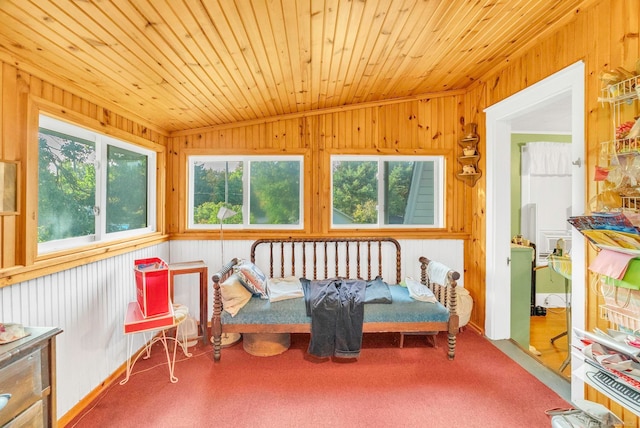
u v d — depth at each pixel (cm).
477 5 178
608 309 165
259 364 259
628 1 163
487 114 304
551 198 425
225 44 177
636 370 131
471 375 240
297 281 320
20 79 166
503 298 300
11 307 160
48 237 196
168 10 139
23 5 124
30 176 170
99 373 224
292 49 197
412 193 361
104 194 244
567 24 203
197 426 187
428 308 268
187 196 344
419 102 348
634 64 159
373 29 190
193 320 303
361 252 350
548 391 220
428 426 186
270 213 355
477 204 327
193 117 298
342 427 186
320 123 344
